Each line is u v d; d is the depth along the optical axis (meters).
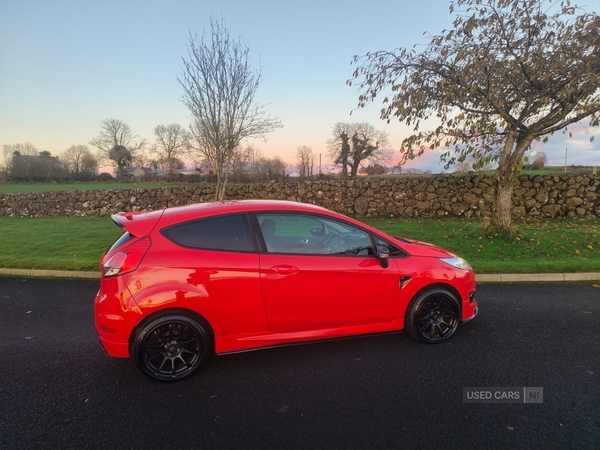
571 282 6.28
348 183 14.89
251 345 3.57
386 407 2.92
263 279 3.48
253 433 2.64
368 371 3.48
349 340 4.17
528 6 6.93
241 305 3.46
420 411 2.86
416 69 7.62
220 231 3.54
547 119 7.67
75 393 3.20
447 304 4.05
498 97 7.57
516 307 5.12
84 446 2.53
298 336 3.68
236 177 24.17
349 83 7.92
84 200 17.48
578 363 3.57
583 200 12.59
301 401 3.02
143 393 3.19
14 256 8.20
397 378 3.35
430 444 2.50
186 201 16.77
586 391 3.09
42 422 2.80
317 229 3.81
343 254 3.80
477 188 13.59
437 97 7.87
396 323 3.97
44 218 16.56
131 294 3.24
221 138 11.43
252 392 3.17
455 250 8.04
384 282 3.84
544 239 8.63
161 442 2.56
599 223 11.27
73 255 8.28
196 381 3.37
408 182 14.25
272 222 3.71
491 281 6.36
